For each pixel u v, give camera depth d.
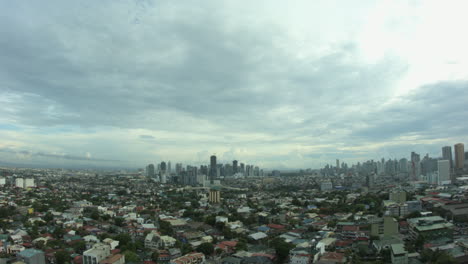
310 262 195.75
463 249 192.12
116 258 193.88
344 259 191.62
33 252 197.62
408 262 188.50
